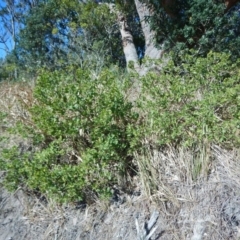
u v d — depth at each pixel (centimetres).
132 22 884
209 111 264
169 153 274
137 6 668
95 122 263
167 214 240
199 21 509
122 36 841
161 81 304
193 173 256
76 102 266
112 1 876
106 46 905
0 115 330
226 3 559
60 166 265
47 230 263
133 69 352
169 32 542
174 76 332
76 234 253
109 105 266
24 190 290
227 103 281
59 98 271
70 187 247
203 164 258
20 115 344
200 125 263
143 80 299
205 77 319
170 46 538
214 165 261
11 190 275
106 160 257
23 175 275
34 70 880
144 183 258
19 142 329
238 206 232
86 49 846
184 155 266
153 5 570
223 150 267
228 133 266
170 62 338
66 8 1034
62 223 263
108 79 288
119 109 269
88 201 266
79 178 249
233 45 500
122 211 254
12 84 487
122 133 273
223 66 324
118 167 268
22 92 395
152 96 288
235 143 268
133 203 255
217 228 224
